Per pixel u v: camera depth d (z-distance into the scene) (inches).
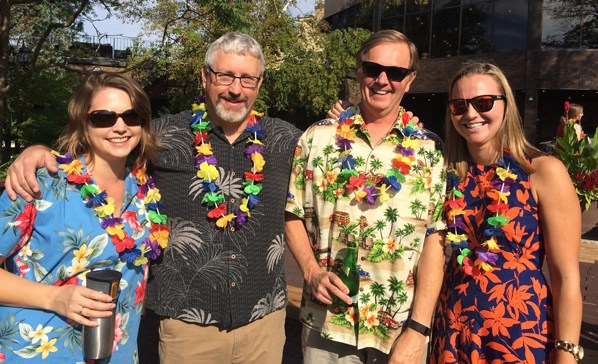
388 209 97.9
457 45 820.6
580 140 128.5
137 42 737.6
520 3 748.6
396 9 885.2
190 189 102.8
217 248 102.5
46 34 582.6
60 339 81.5
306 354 104.4
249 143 106.3
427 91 850.1
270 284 106.7
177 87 816.9
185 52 679.7
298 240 105.6
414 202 97.7
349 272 98.0
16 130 654.5
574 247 87.1
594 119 807.7
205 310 101.6
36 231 82.2
